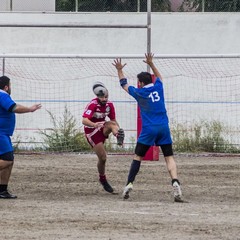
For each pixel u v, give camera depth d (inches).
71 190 1830.7
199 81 3494.1
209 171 2202.3
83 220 1401.3
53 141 2837.1
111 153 2721.5
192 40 3720.5
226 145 2869.1
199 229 1316.4
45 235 1256.2
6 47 3686.0
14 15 3705.7
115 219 1412.4
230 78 3508.9
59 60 3543.3
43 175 2100.1
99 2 3966.5
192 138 2881.4
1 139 1648.6
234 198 1707.7
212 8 4077.3
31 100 3437.5
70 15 3710.6
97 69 3553.2
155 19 3703.3
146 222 1382.9
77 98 3481.8
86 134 1769.2
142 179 2018.9
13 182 1958.7
